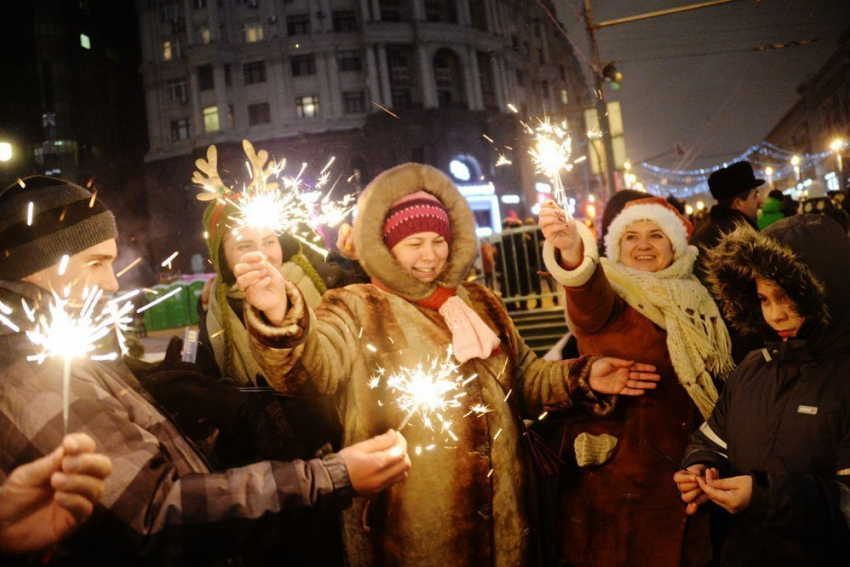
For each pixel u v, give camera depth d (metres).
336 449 2.34
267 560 2.26
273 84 36.81
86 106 36.69
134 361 2.29
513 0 41.88
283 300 1.77
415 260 2.23
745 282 2.05
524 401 2.58
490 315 2.48
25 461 1.32
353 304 2.24
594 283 2.57
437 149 35.75
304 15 37.09
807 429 1.88
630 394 2.50
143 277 9.48
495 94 38.81
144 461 1.37
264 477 1.45
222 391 2.17
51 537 1.14
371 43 36.28
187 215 37.62
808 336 1.94
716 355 2.67
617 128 12.95
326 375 1.96
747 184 4.22
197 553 1.37
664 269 2.88
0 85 33.78
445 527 2.12
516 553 2.23
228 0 37.19
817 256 1.93
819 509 1.77
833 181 39.31
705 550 2.58
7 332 1.43
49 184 1.62
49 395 1.36
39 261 1.55
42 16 34.81
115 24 39.78
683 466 2.20
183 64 37.66
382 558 2.15
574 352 5.18
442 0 37.72
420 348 2.19
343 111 36.69
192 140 37.56
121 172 38.66
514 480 2.27
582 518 2.76
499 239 8.76
